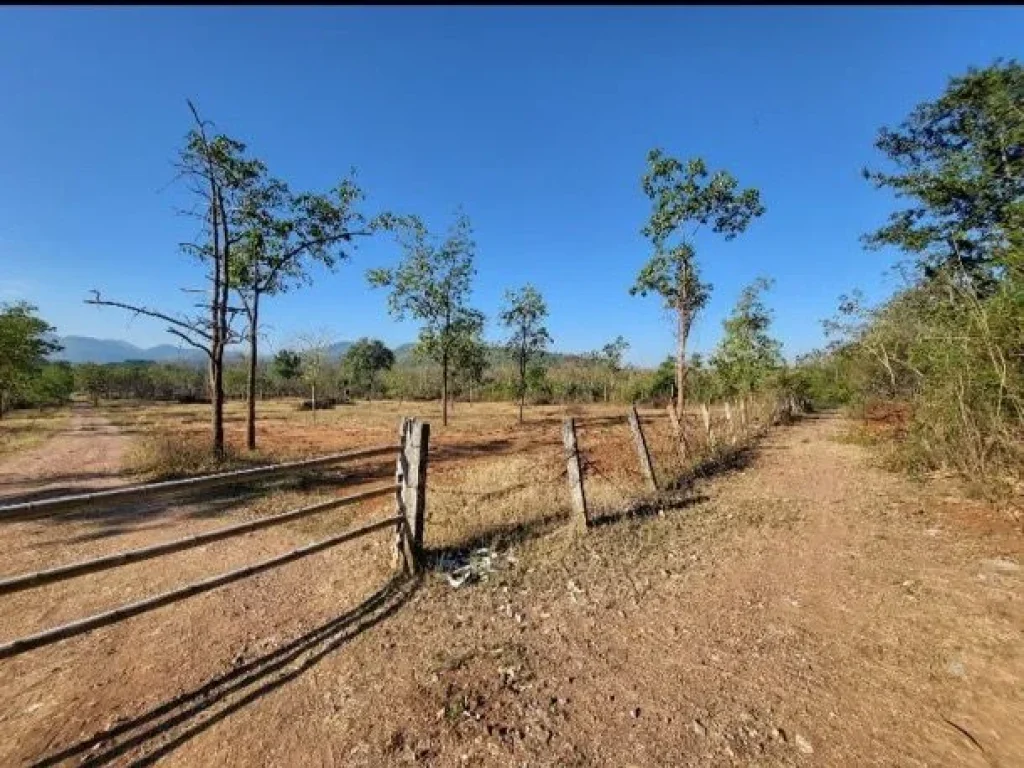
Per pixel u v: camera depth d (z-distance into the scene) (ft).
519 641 12.37
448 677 11.05
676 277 54.65
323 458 14.74
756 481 29.45
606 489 25.79
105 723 10.09
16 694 11.04
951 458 27.09
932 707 9.69
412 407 133.80
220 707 10.46
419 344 70.69
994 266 24.75
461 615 13.75
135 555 10.73
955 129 48.44
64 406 182.70
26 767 9.00
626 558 17.28
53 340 104.32
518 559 17.21
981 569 15.51
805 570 16.20
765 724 9.39
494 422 77.61
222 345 39.01
